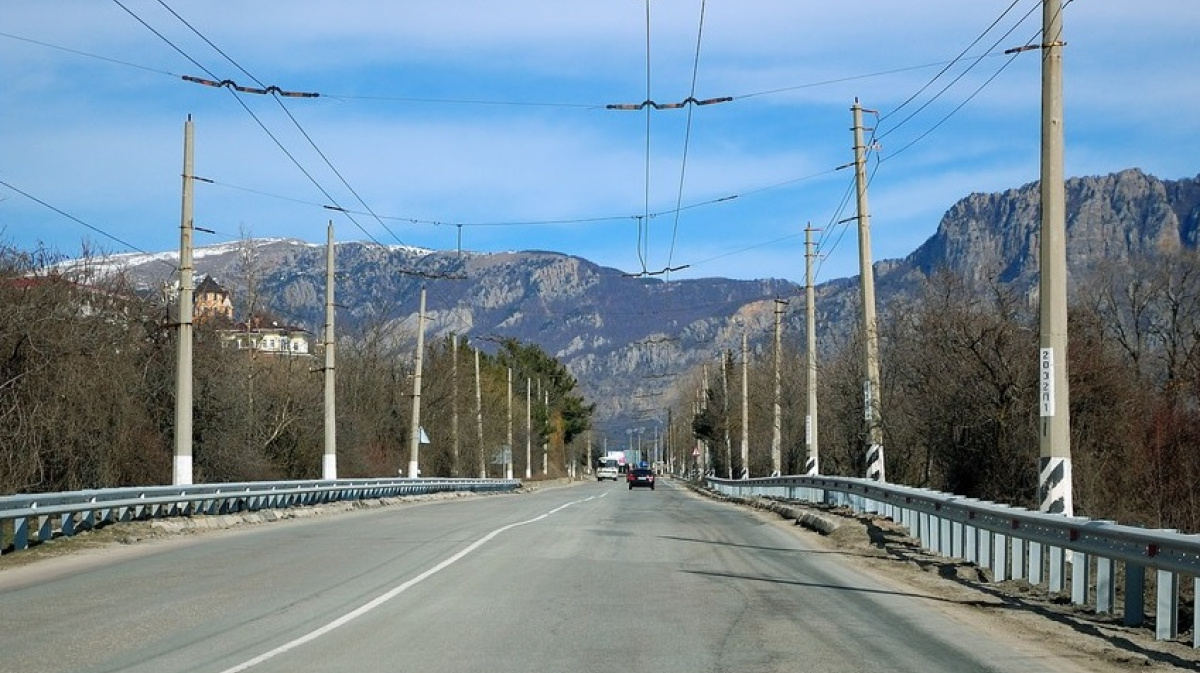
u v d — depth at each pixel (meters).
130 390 37.28
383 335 78.38
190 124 27.88
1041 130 17.19
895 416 40.50
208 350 43.50
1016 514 14.90
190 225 27.91
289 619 12.23
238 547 21.16
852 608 13.46
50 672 9.38
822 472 59.22
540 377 136.62
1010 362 30.98
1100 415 30.52
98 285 37.91
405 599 13.86
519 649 10.48
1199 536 10.61
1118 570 15.88
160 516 25.77
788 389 69.25
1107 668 9.90
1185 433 27.95
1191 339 43.59
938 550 20.08
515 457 117.81
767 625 12.05
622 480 140.00
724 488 61.91
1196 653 10.57
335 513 35.50
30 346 30.69
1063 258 17.02
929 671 9.60
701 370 114.44
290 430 55.09
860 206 30.22
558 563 18.36
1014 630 11.94
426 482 53.31
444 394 82.38
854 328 51.09
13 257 32.75
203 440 42.94
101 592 14.44
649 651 10.44
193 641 10.85
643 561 18.94
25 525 19.42
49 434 31.41
